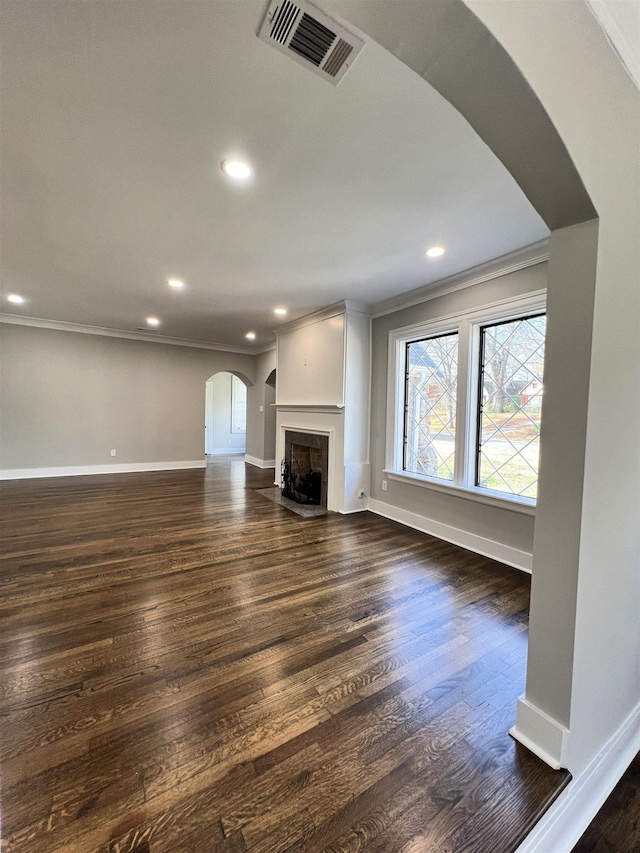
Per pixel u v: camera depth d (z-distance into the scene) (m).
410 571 2.89
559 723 1.27
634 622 1.49
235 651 1.90
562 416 1.23
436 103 1.47
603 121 1.13
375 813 1.14
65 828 1.08
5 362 5.75
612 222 1.17
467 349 3.34
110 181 2.02
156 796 1.17
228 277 3.52
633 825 1.21
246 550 3.27
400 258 3.00
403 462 4.22
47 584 2.58
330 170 1.90
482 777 1.26
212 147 1.75
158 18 1.16
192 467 7.41
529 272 2.85
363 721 1.49
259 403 7.83
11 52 1.28
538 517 1.32
